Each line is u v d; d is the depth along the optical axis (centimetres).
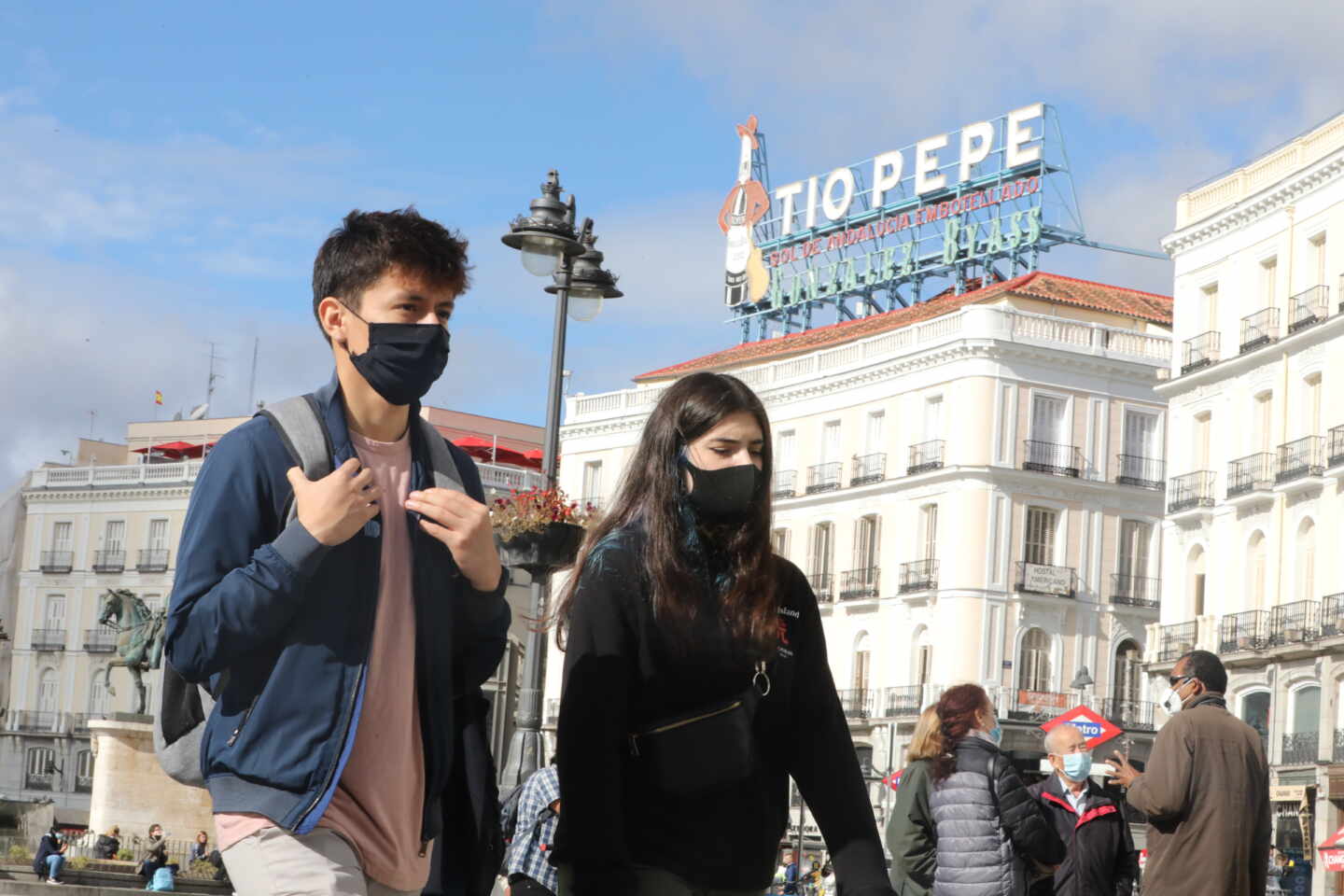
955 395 5634
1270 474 4575
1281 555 4534
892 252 6900
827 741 387
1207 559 4853
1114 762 854
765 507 384
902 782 763
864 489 5938
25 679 8125
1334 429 4328
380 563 366
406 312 369
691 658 371
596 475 6906
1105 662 5612
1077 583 5600
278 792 349
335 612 357
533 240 1528
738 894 374
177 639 348
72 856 2711
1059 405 5681
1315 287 4450
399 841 367
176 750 367
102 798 2814
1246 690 4606
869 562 5919
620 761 370
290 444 365
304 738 350
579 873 365
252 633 341
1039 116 6378
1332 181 4419
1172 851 762
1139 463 5766
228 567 355
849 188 7069
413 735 372
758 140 7519
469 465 405
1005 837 720
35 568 8200
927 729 745
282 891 346
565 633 395
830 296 7112
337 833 355
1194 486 4878
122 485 8012
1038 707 5453
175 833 2856
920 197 6781
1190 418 4978
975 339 5584
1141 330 5988
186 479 7781
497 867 388
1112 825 867
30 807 2958
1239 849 757
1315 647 4256
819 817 387
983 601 5491
